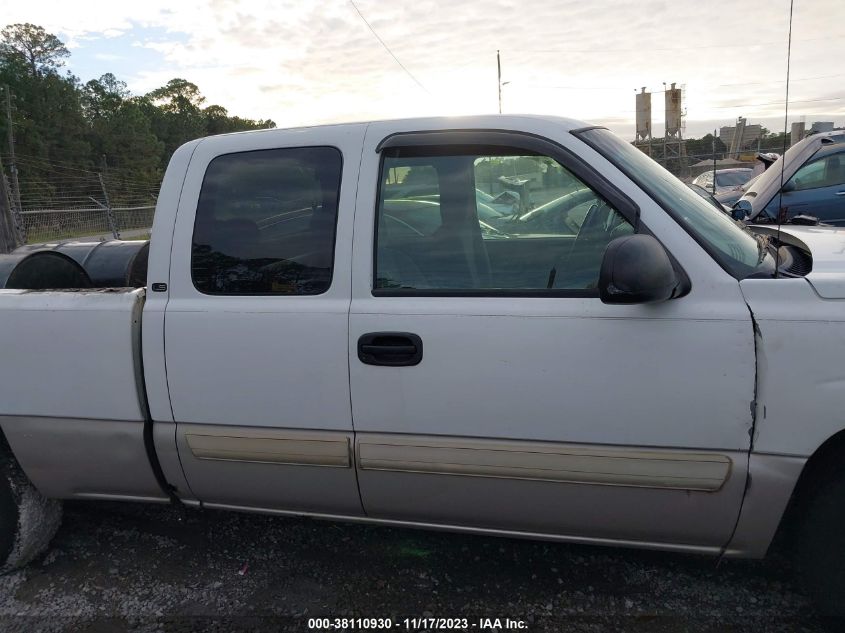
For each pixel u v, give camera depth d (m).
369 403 2.27
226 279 2.44
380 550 2.83
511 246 2.26
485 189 2.33
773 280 2.00
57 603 2.56
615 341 2.04
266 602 2.52
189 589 2.62
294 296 2.35
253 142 2.50
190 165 2.54
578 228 2.21
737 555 2.13
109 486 2.68
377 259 2.31
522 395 2.12
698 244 2.06
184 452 2.51
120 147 70.12
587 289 2.13
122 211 18.42
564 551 2.75
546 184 2.27
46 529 2.84
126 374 2.49
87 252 3.61
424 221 2.34
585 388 2.07
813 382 1.92
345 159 2.37
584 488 2.14
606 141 2.37
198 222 2.49
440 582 2.59
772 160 8.38
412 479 2.29
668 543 2.17
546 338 2.09
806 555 2.12
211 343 2.40
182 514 3.20
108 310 2.50
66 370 2.56
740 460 1.99
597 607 2.40
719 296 2.00
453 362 2.17
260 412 2.38
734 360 1.96
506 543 2.83
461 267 2.28
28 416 2.63
